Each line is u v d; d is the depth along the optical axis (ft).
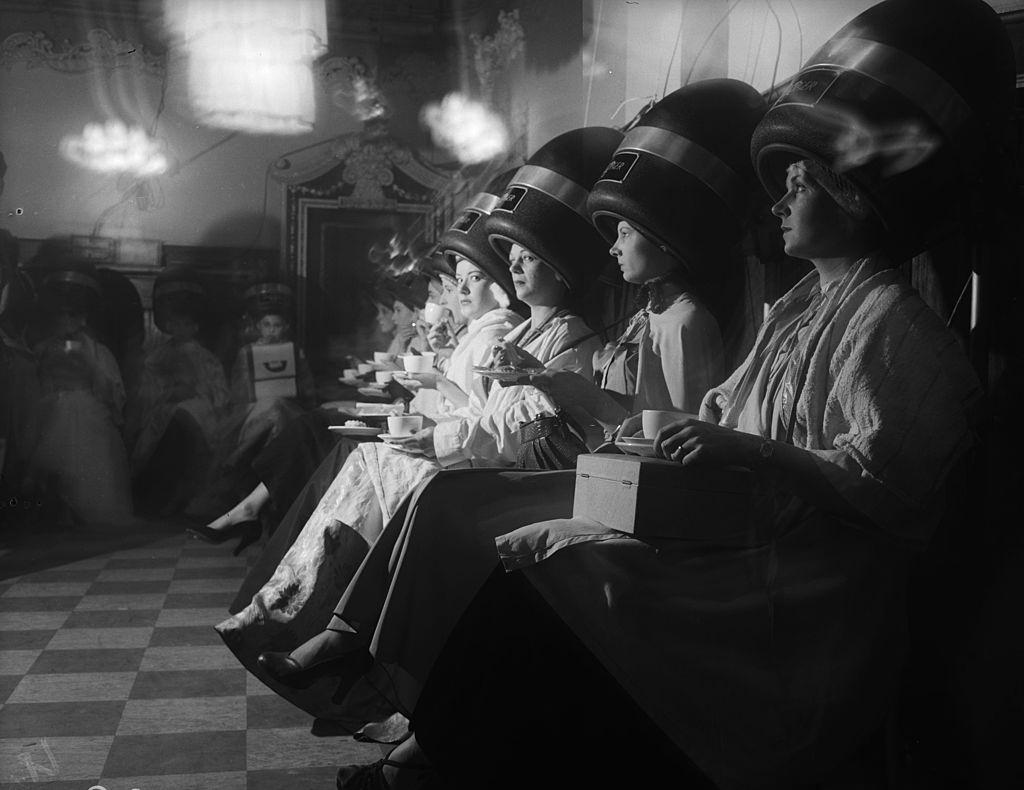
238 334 21.79
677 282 8.60
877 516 5.66
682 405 8.21
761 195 8.39
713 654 5.87
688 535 5.97
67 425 19.49
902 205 6.12
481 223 11.73
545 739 6.21
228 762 7.68
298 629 8.67
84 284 20.76
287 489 13.03
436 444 9.11
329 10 21.81
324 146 22.27
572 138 10.18
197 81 22.39
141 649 10.87
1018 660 6.19
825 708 5.80
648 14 11.46
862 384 5.80
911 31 6.04
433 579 6.57
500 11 19.19
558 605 6.07
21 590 13.69
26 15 22.24
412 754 6.74
